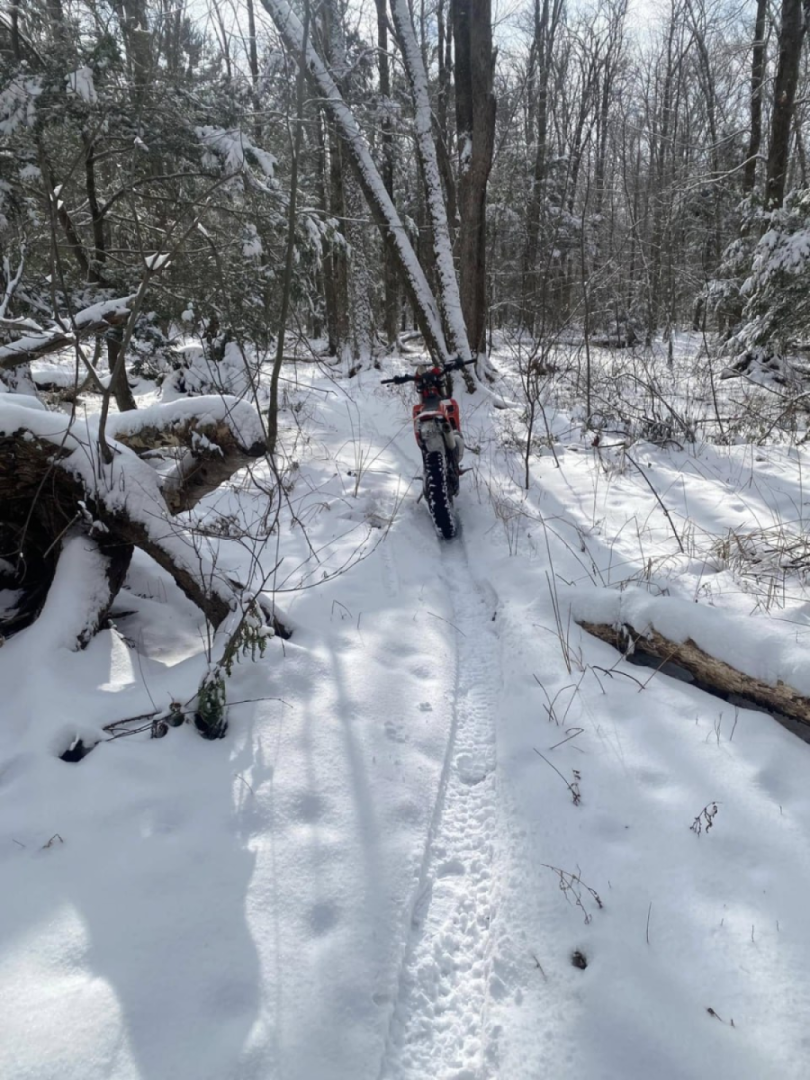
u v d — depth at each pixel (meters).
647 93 24.73
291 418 9.26
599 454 7.07
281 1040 1.75
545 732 3.03
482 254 11.45
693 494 5.79
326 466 7.12
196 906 2.10
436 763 2.91
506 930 2.16
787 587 3.95
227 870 2.24
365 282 15.27
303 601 4.16
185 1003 1.81
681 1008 1.83
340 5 5.58
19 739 2.73
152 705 2.97
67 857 2.24
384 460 7.56
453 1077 1.78
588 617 3.75
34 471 3.44
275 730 2.94
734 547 4.55
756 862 2.25
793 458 6.69
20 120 5.16
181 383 7.28
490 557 5.02
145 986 1.84
